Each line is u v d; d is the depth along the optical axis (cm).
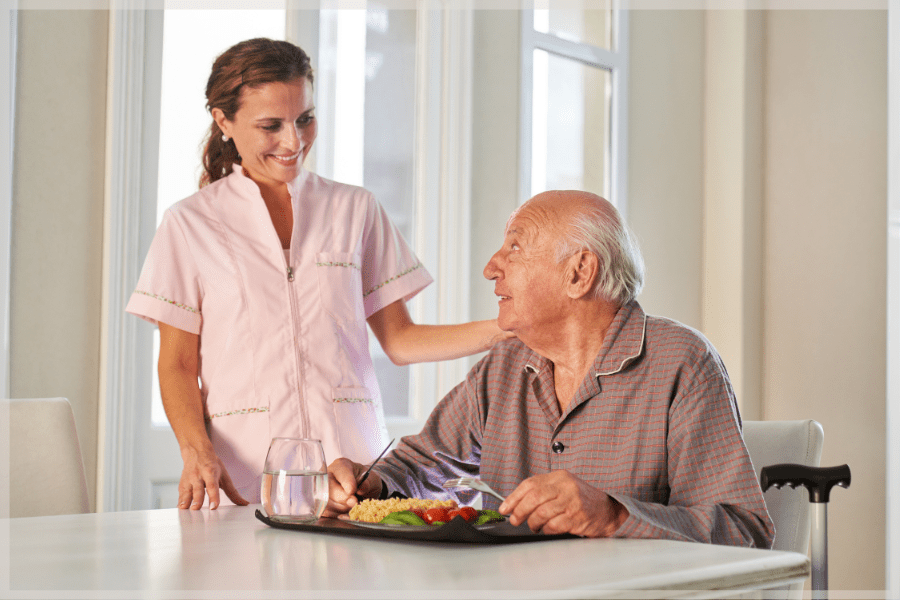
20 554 88
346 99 270
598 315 127
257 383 173
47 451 153
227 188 181
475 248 290
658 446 117
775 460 138
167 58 240
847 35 323
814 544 84
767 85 347
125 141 229
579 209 127
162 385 171
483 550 88
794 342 335
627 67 332
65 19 223
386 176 278
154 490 233
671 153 345
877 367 308
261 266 176
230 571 78
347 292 185
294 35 260
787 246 338
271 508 105
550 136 315
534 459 130
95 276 227
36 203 218
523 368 135
